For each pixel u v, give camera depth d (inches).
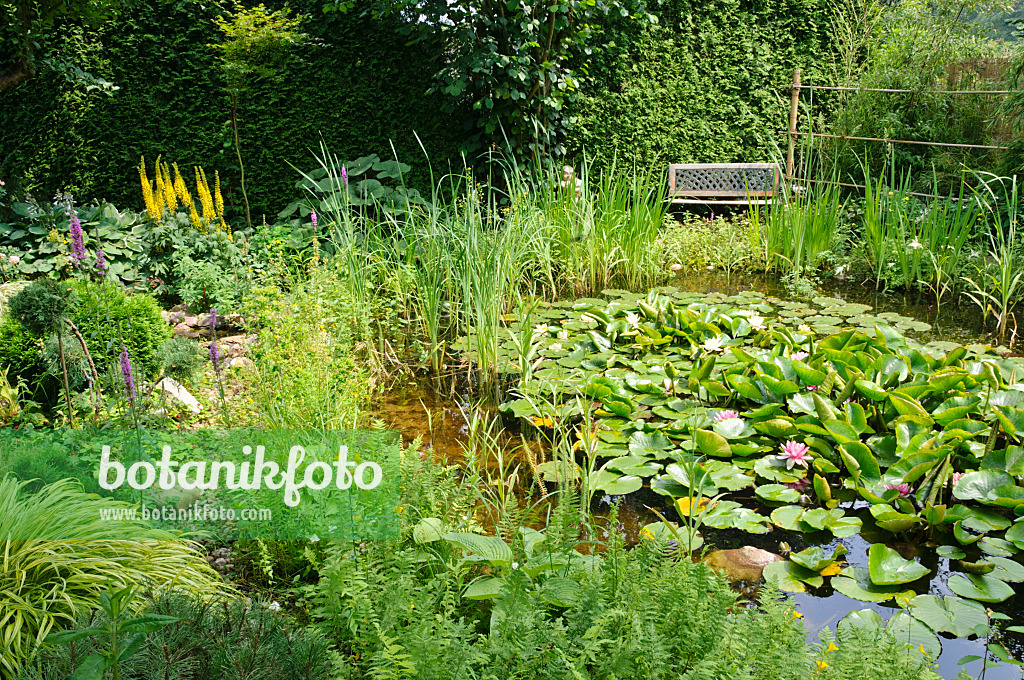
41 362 147.9
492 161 313.7
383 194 288.2
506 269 218.7
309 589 78.6
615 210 273.7
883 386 144.3
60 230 253.8
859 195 321.7
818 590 96.9
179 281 244.7
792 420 135.6
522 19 294.2
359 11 297.6
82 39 272.2
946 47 326.6
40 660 60.0
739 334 190.9
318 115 301.4
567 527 84.0
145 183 250.1
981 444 126.9
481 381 177.2
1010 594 93.4
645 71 345.7
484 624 80.4
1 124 274.7
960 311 229.8
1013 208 235.0
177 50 284.0
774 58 365.1
